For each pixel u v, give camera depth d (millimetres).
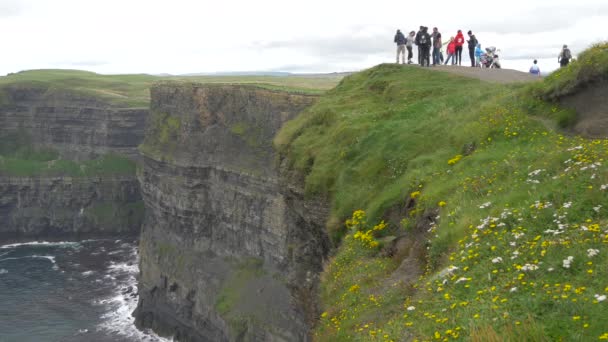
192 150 117625
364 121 32594
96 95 198250
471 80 37312
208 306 96812
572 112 23750
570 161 18234
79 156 197125
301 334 75062
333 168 29578
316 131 35344
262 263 97812
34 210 179000
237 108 111438
